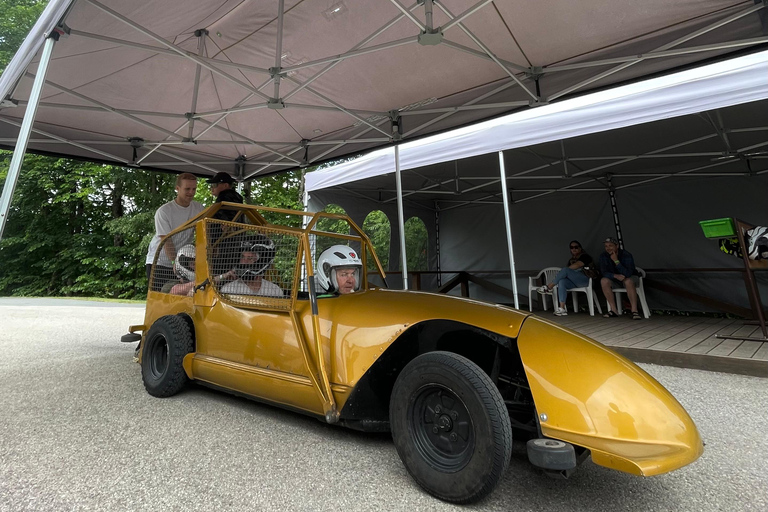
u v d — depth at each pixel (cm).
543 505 161
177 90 474
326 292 258
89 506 158
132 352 503
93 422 254
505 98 458
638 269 758
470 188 894
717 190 745
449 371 164
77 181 2017
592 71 403
